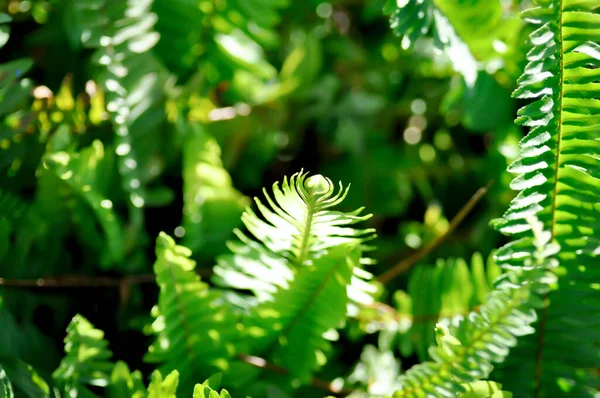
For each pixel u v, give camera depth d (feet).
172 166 3.63
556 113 2.94
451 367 2.90
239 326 3.15
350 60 4.13
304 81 3.87
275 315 3.13
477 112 3.59
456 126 4.00
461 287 3.29
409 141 3.96
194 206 3.41
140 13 3.40
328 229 2.99
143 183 3.46
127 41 3.38
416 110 4.00
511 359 3.08
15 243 3.30
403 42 3.21
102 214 3.27
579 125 2.93
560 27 2.92
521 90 2.97
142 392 2.98
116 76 3.34
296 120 3.92
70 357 3.01
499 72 3.58
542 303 2.86
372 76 4.10
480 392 2.93
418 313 3.34
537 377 3.07
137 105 3.40
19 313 3.27
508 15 3.67
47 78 3.66
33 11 3.62
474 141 3.99
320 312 3.12
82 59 3.66
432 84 4.05
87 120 3.46
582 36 2.91
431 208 3.73
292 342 3.17
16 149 3.31
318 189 2.95
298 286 3.09
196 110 3.65
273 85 3.84
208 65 3.76
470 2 3.33
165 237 2.97
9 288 3.28
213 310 3.07
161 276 3.00
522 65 3.50
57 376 3.03
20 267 3.30
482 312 2.89
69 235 3.42
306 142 3.95
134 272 3.45
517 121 2.98
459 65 3.31
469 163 3.91
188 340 3.08
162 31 3.68
